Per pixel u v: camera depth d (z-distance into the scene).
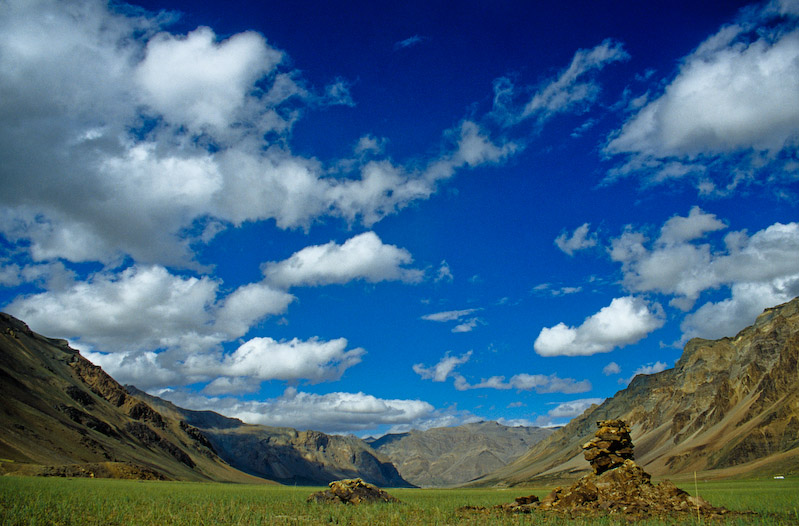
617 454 55.19
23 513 37.22
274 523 41.03
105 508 44.50
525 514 49.00
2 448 156.75
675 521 42.38
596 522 41.69
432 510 53.62
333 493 64.31
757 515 46.56
